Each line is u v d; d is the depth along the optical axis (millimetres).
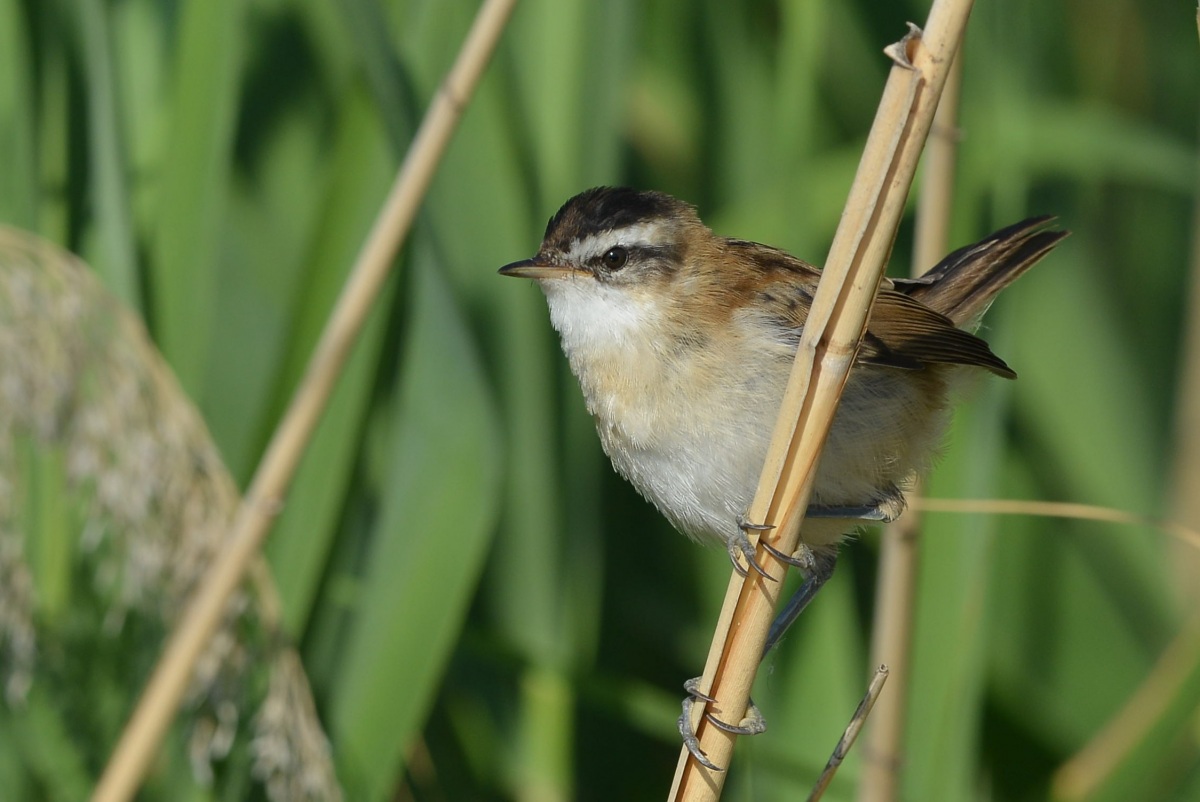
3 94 7738
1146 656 9586
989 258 8117
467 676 9055
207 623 6672
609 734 9422
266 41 9766
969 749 7414
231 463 8664
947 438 7555
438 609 7461
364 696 7504
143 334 6887
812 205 9305
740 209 9414
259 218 9359
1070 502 9727
